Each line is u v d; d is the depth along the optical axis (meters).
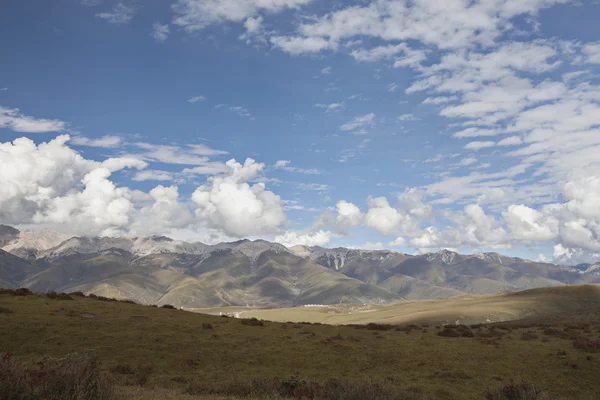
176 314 54.72
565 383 31.95
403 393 23.00
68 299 55.31
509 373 33.88
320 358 37.75
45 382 15.66
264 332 47.47
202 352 37.94
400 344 43.19
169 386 28.09
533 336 48.47
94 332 40.28
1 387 14.53
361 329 58.16
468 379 32.25
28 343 35.91
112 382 18.39
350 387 23.31
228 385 25.30
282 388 24.91
